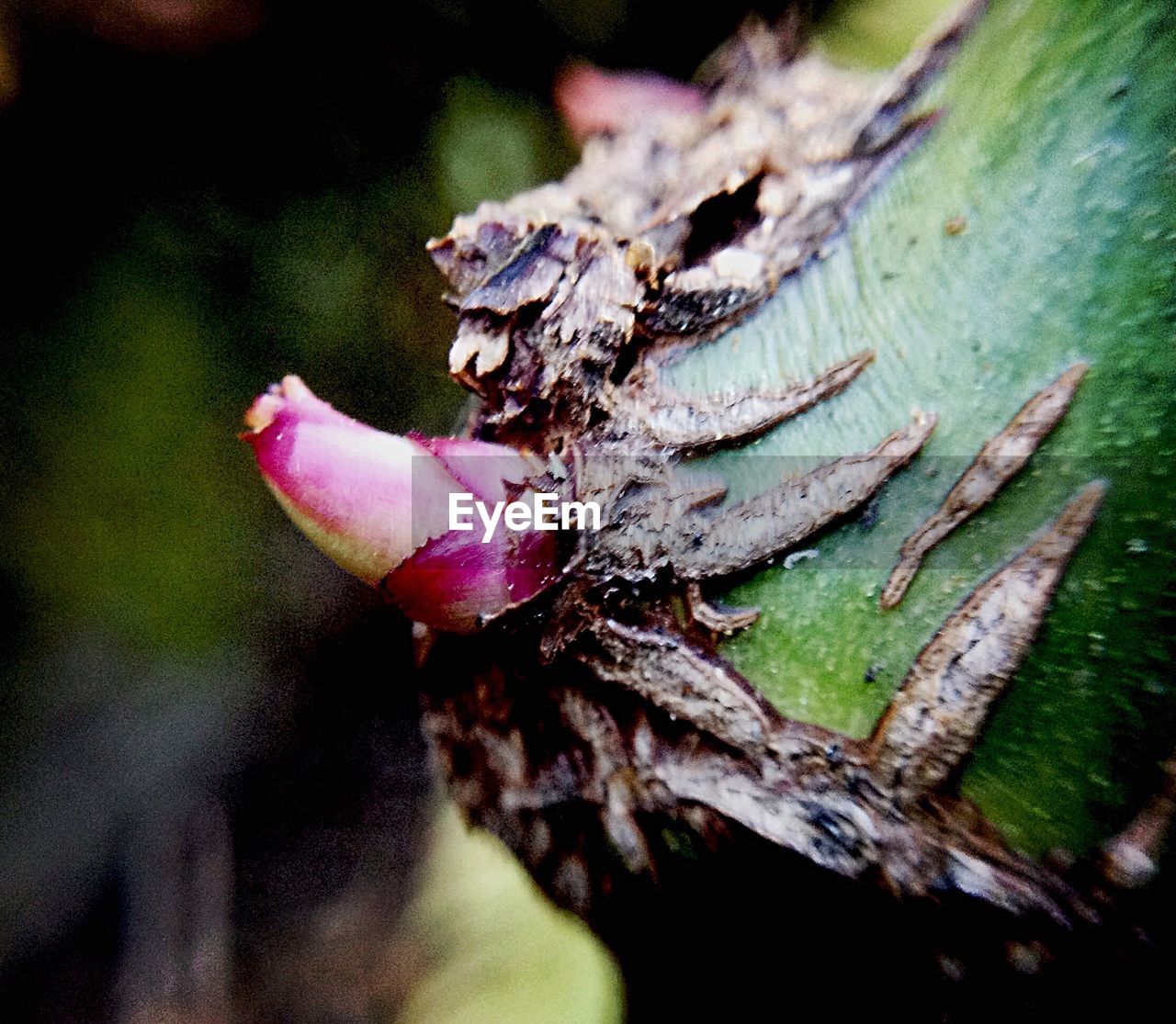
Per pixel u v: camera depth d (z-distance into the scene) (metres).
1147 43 0.06
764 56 0.10
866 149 0.07
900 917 0.06
